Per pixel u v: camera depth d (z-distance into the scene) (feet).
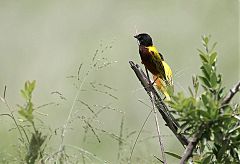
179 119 14.39
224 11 56.39
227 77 48.60
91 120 17.19
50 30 55.21
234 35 54.08
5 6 57.57
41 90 45.80
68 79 47.88
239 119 14.42
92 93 43.19
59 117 36.70
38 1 57.88
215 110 14.08
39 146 14.83
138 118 40.04
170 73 17.92
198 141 14.55
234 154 15.14
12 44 54.19
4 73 50.60
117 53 50.93
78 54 51.42
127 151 20.15
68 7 57.47
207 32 55.47
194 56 51.70
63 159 15.66
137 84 47.34
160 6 57.93
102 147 30.86
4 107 30.81
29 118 14.58
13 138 18.44
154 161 20.98
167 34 55.67
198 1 57.93
